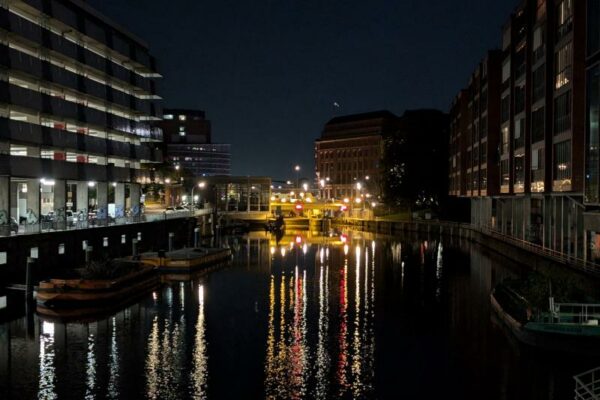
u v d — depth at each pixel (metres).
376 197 148.25
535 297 34.62
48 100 60.78
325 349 34.56
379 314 43.19
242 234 119.88
